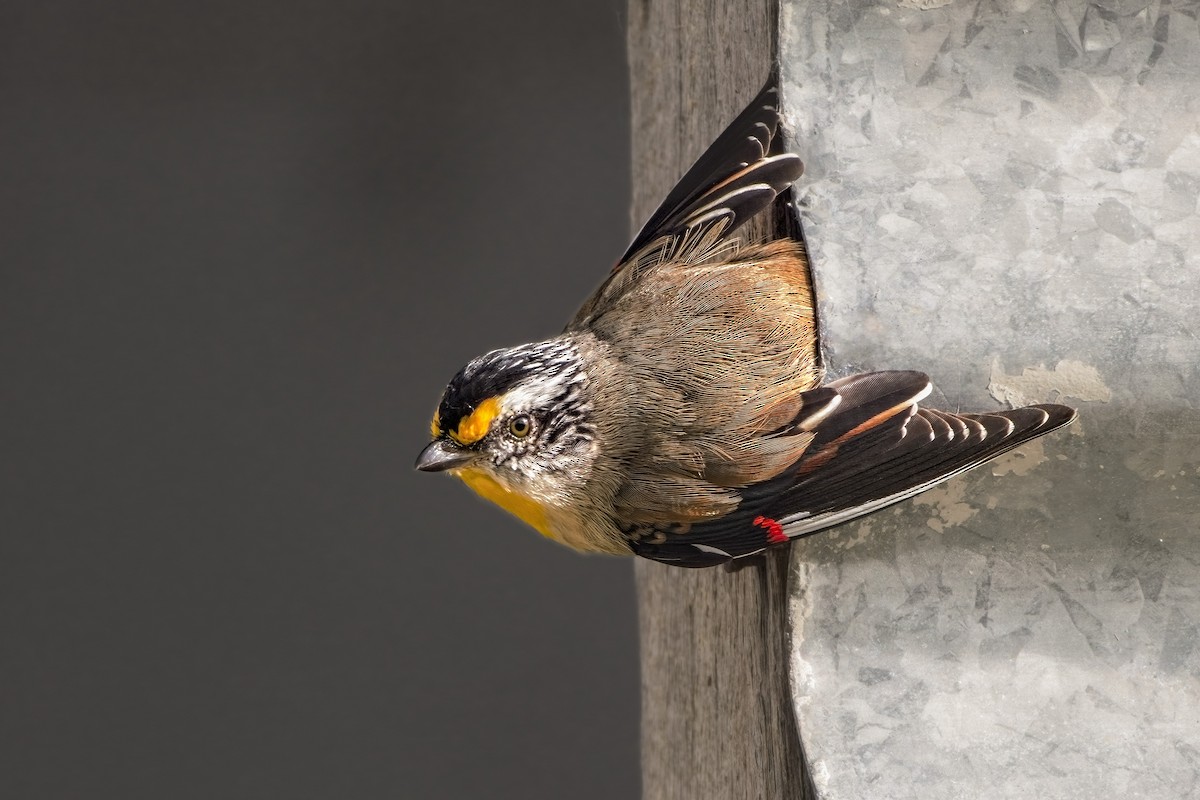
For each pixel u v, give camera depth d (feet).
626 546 9.00
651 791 9.29
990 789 8.87
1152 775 8.87
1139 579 8.89
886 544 8.89
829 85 8.92
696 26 9.11
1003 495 8.89
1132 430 8.90
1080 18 8.93
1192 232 8.91
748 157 8.93
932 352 8.91
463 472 9.05
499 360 9.01
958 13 8.93
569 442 8.99
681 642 9.16
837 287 8.91
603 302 9.02
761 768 8.95
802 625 8.89
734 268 8.96
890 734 8.87
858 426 8.88
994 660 8.89
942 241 8.91
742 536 8.91
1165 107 8.92
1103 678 8.88
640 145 9.30
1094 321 8.91
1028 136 8.92
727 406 8.94
